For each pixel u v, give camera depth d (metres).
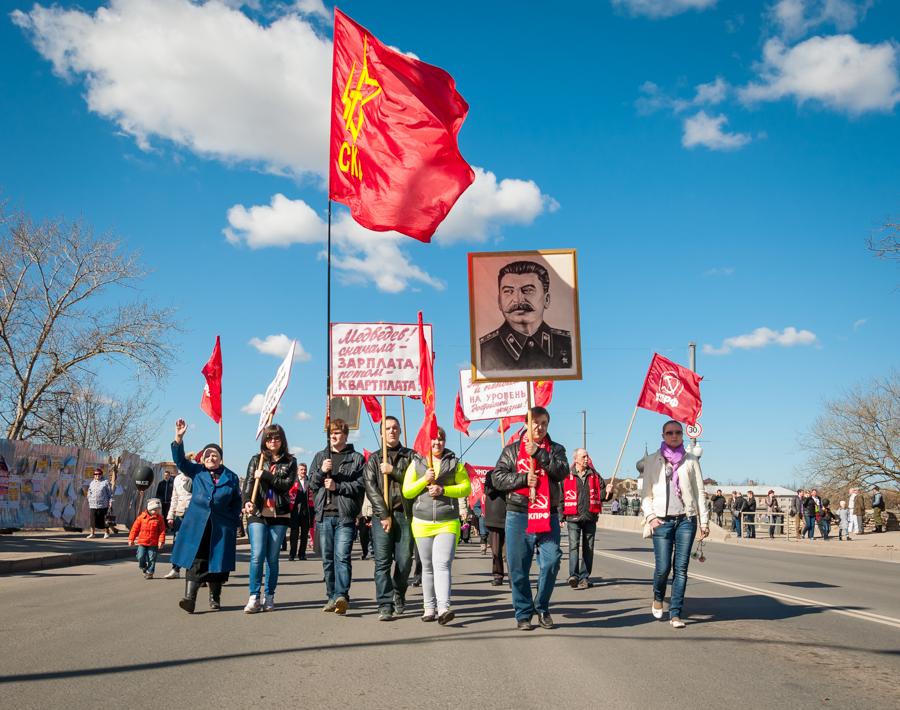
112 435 45.16
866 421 38.41
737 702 4.60
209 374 10.98
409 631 6.96
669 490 7.38
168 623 7.39
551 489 6.96
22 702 4.44
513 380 7.50
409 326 9.48
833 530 35.06
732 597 9.61
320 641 6.43
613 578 12.05
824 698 4.71
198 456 8.84
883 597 9.95
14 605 8.68
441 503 7.46
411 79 9.26
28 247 27.45
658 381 16.80
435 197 9.22
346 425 8.30
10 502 19.41
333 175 9.36
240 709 4.35
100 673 5.19
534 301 7.62
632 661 5.69
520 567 6.95
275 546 8.35
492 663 5.59
